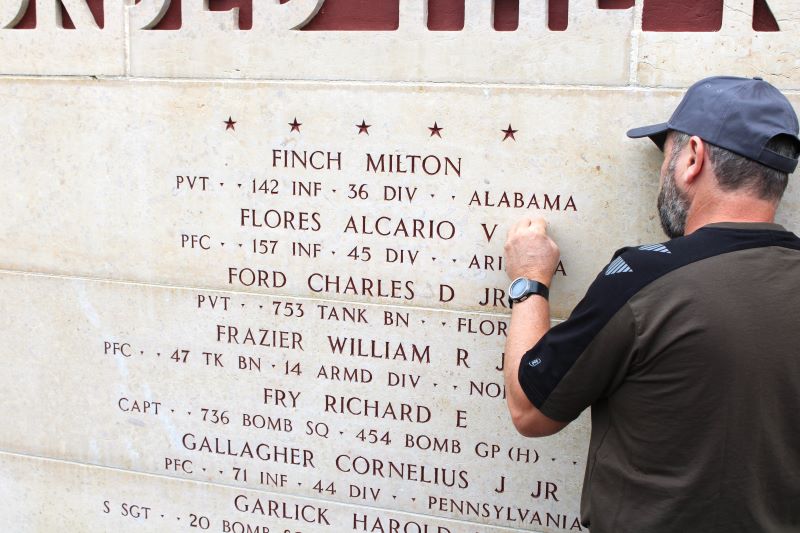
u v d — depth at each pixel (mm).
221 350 2918
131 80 2805
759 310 1668
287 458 2930
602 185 2475
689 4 2357
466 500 2785
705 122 1847
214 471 3020
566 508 2699
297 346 2838
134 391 3047
